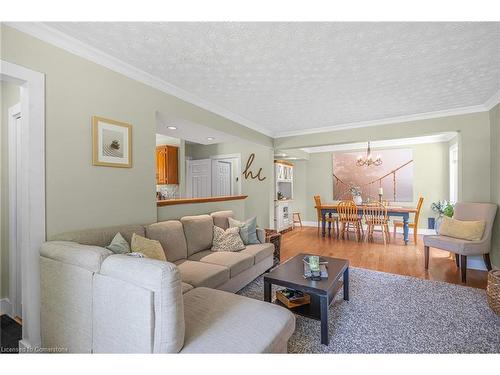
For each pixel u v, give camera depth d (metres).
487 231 3.16
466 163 3.59
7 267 2.27
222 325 1.35
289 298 2.13
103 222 2.13
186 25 1.74
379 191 6.31
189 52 2.09
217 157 6.05
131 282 1.18
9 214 2.25
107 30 1.79
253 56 2.16
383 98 3.17
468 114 3.56
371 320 2.16
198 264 2.48
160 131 3.64
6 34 1.58
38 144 1.72
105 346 1.24
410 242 5.18
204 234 3.06
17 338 1.90
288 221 6.80
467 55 2.15
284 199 6.60
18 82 1.69
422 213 6.05
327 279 2.06
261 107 3.51
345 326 2.07
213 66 2.34
